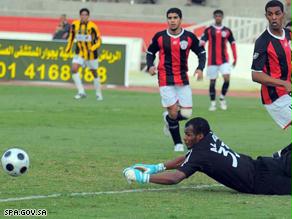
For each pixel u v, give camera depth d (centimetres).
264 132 4306
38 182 2623
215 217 2114
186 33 3572
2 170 2806
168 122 3525
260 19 9738
